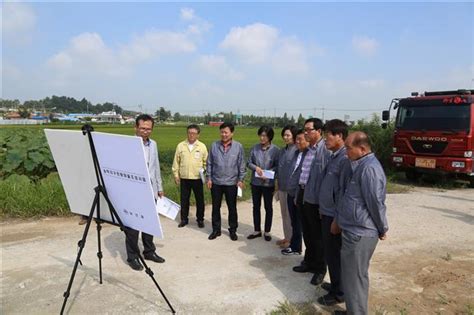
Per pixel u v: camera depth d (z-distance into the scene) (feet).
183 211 22.89
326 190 13.07
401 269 16.55
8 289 14.03
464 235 21.63
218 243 19.80
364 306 11.20
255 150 20.52
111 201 12.21
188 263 16.92
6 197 23.75
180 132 137.90
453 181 39.70
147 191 11.11
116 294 13.76
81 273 15.52
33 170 32.40
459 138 35.19
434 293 14.26
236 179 20.31
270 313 12.66
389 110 42.24
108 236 20.20
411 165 38.37
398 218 25.17
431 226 23.35
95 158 11.73
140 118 16.39
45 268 15.93
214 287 14.55
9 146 34.37
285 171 18.45
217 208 20.59
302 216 15.71
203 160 22.72
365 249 10.94
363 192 10.74
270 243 19.94
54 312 12.45
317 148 14.94
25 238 19.72
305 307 13.09
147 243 16.87
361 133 10.98
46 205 23.65
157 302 13.28
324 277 15.40
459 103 35.76
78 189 12.85
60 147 12.50
